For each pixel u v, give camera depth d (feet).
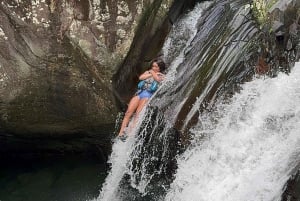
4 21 22.75
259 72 21.50
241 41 22.82
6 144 25.96
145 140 23.43
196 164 21.16
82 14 22.59
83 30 22.72
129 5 22.68
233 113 20.77
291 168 18.10
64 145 26.07
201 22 26.91
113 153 24.58
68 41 22.85
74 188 24.66
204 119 21.47
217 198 19.72
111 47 22.90
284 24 21.44
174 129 22.15
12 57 23.13
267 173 18.66
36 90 23.67
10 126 24.57
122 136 23.77
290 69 20.62
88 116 24.25
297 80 19.99
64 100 23.90
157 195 23.39
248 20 23.47
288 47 20.98
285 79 20.36
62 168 26.03
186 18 27.76
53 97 23.88
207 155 20.85
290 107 19.34
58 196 24.17
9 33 22.86
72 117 24.32
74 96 23.81
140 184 24.20
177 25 27.09
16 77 23.36
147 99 23.30
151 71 23.77
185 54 25.21
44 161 26.61
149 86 23.39
